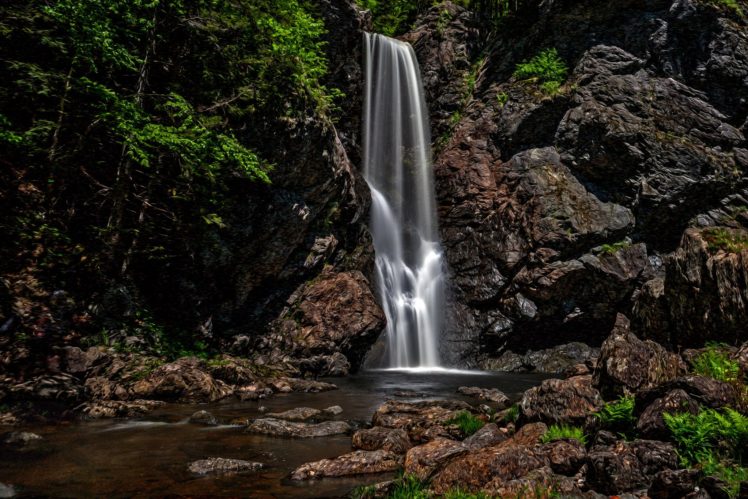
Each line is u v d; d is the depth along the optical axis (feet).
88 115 46.98
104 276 46.83
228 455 24.14
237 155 46.47
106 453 24.14
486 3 97.86
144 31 47.32
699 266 25.91
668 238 71.82
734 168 71.10
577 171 74.08
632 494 16.05
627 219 70.08
